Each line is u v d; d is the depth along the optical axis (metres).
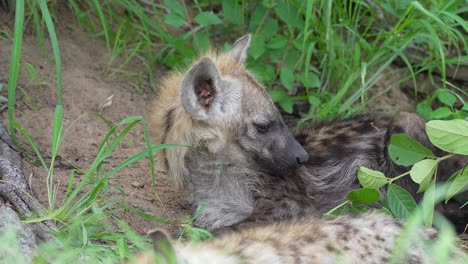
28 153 11.01
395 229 8.11
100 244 9.02
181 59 13.73
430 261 7.84
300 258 7.38
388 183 9.93
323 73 13.59
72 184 10.28
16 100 11.95
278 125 10.70
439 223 10.19
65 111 12.20
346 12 13.87
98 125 12.17
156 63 14.00
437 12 12.85
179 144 10.18
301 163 10.64
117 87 13.17
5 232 7.72
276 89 13.46
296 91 13.66
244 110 10.55
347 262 7.51
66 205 9.10
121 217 9.98
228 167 10.70
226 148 10.61
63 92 12.51
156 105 11.08
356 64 13.26
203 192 10.77
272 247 7.38
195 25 14.37
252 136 10.60
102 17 12.93
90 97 12.67
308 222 8.18
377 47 13.74
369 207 10.72
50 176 9.74
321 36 13.49
